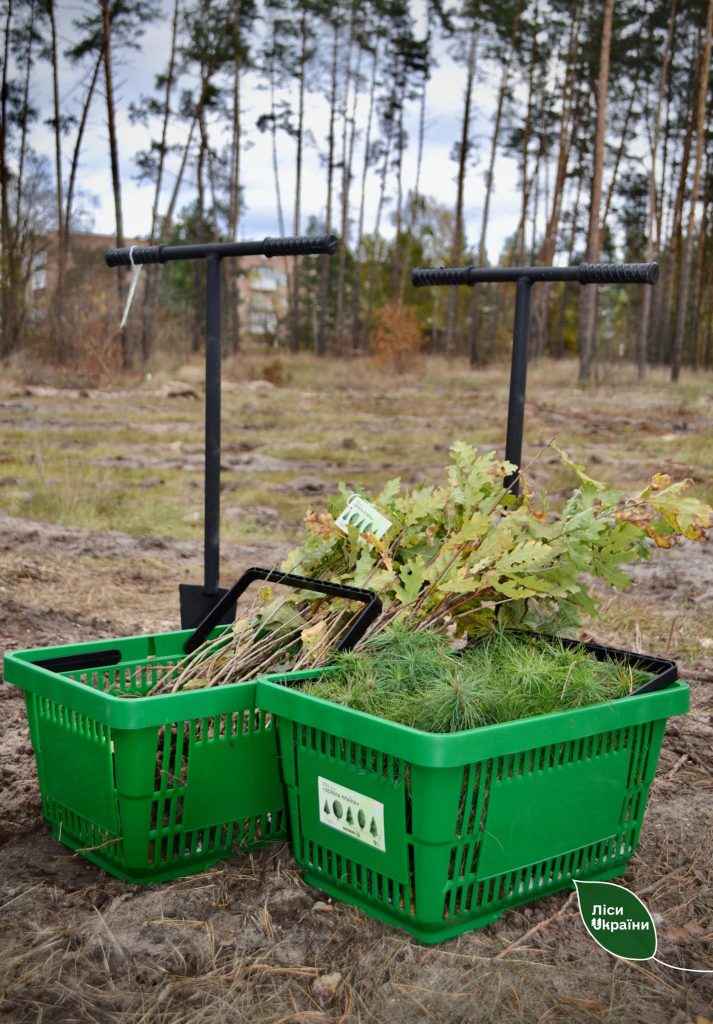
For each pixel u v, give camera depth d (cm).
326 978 212
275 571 304
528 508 303
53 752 269
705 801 311
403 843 222
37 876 256
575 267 326
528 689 246
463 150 3969
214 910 240
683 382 3048
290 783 251
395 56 4703
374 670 252
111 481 1051
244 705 252
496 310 5556
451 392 2697
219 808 257
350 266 6456
